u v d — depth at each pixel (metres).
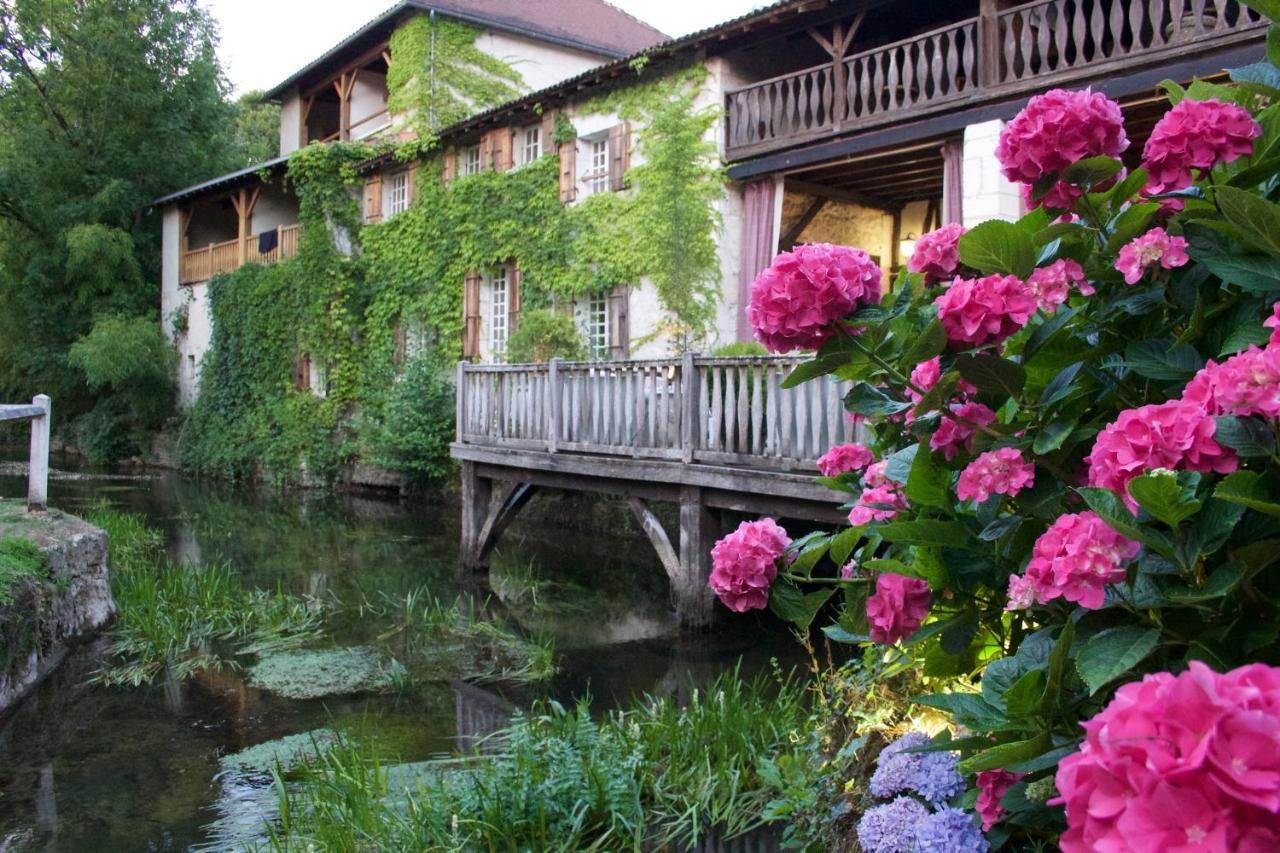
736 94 13.19
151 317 25.50
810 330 2.02
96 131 25.77
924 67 11.02
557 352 14.70
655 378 8.36
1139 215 1.88
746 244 13.11
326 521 14.96
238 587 9.27
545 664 6.98
